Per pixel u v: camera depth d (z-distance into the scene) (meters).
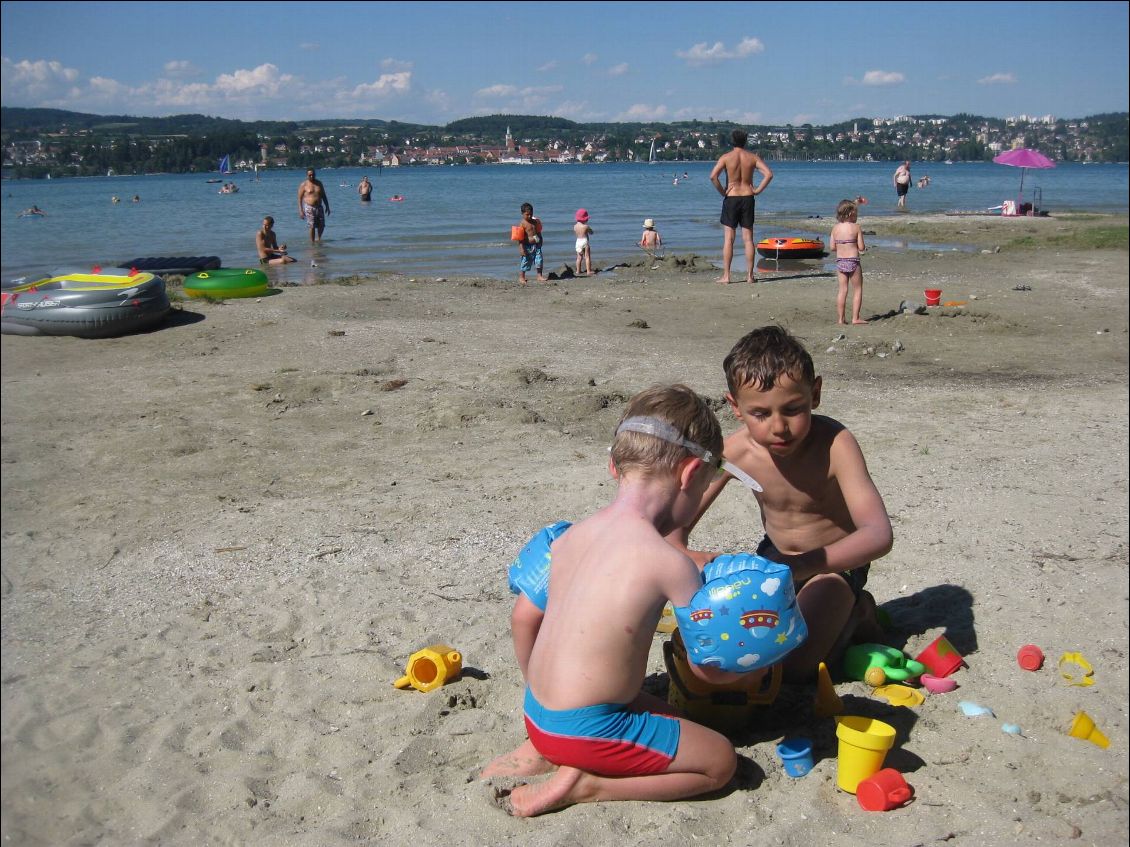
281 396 8.18
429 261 20.08
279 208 37.94
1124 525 5.18
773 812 2.94
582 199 44.50
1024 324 11.85
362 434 7.16
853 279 11.93
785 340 3.36
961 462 6.30
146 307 11.32
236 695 3.70
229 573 4.82
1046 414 7.56
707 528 5.27
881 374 9.18
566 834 2.80
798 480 3.65
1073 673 3.70
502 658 3.94
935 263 18.92
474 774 3.15
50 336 11.10
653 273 17.80
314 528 5.36
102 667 3.93
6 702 3.65
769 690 3.33
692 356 9.90
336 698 3.67
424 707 3.54
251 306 13.28
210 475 6.30
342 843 2.81
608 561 2.91
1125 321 11.98
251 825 2.93
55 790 3.12
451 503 5.71
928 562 4.77
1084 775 3.09
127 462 6.55
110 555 5.06
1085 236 23.36
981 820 2.88
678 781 2.95
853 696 3.61
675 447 3.04
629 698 2.93
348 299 13.96
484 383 8.54
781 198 46.12
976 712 3.45
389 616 4.32
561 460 6.50
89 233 26.55
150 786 3.13
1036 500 5.58
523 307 13.33
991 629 4.09
